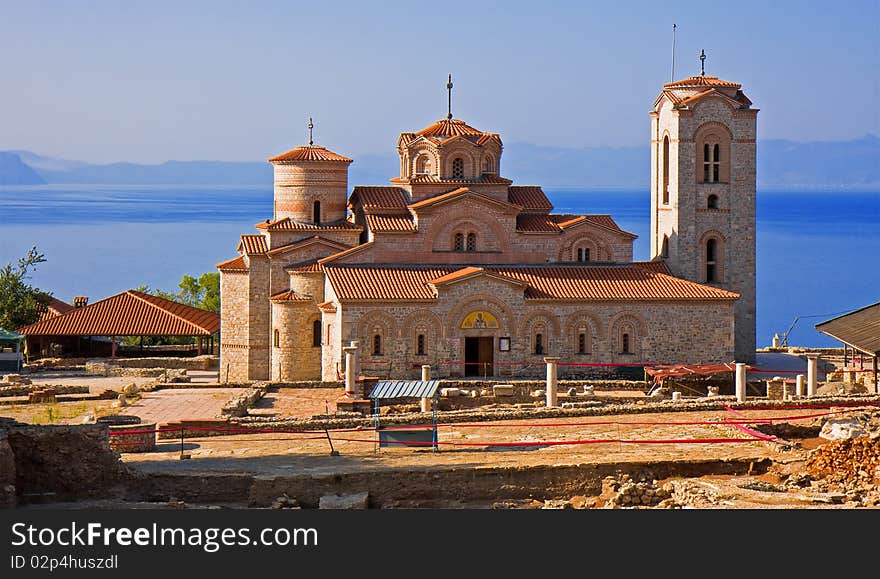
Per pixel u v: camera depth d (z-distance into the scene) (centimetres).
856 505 6438
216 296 19425
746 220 13475
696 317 12531
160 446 8156
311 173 13188
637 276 12794
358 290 11975
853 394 10150
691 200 13375
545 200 13512
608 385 11494
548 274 12675
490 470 7131
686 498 6731
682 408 9375
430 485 7075
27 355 14312
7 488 6384
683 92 13562
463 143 13075
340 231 13088
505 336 12212
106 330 14188
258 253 13000
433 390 8825
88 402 10669
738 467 7456
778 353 14500
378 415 9088
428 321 12050
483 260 12850
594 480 7231
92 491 6806
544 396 10775
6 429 6688
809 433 8625
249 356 13025
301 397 10788
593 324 12362
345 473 7012
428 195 12975
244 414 9681
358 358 11881
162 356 15150
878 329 10556
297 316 12625
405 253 12688
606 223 13162
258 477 6938
